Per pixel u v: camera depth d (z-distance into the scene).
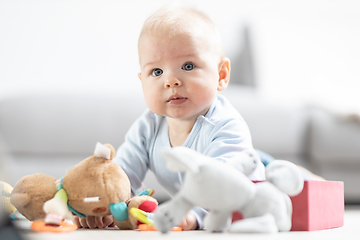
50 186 0.88
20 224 0.94
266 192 0.76
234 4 3.75
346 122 2.09
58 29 3.50
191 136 1.19
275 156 2.10
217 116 1.17
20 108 2.04
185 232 0.82
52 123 2.03
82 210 0.88
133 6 3.61
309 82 3.59
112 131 2.03
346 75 3.60
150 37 1.11
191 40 1.09
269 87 3.54
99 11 3.57
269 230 0.74
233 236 0.71
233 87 3.02
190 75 1.08
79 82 3.46
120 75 3.51
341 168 2.09
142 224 0.89
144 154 1.29
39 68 3.43
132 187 1.25
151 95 1.11
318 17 3.70
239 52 3.23
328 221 0.96
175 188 1.26
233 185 0.72
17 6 3.46
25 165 1.97
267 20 3.71
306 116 2.13
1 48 3.41
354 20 3.69
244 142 1.09
